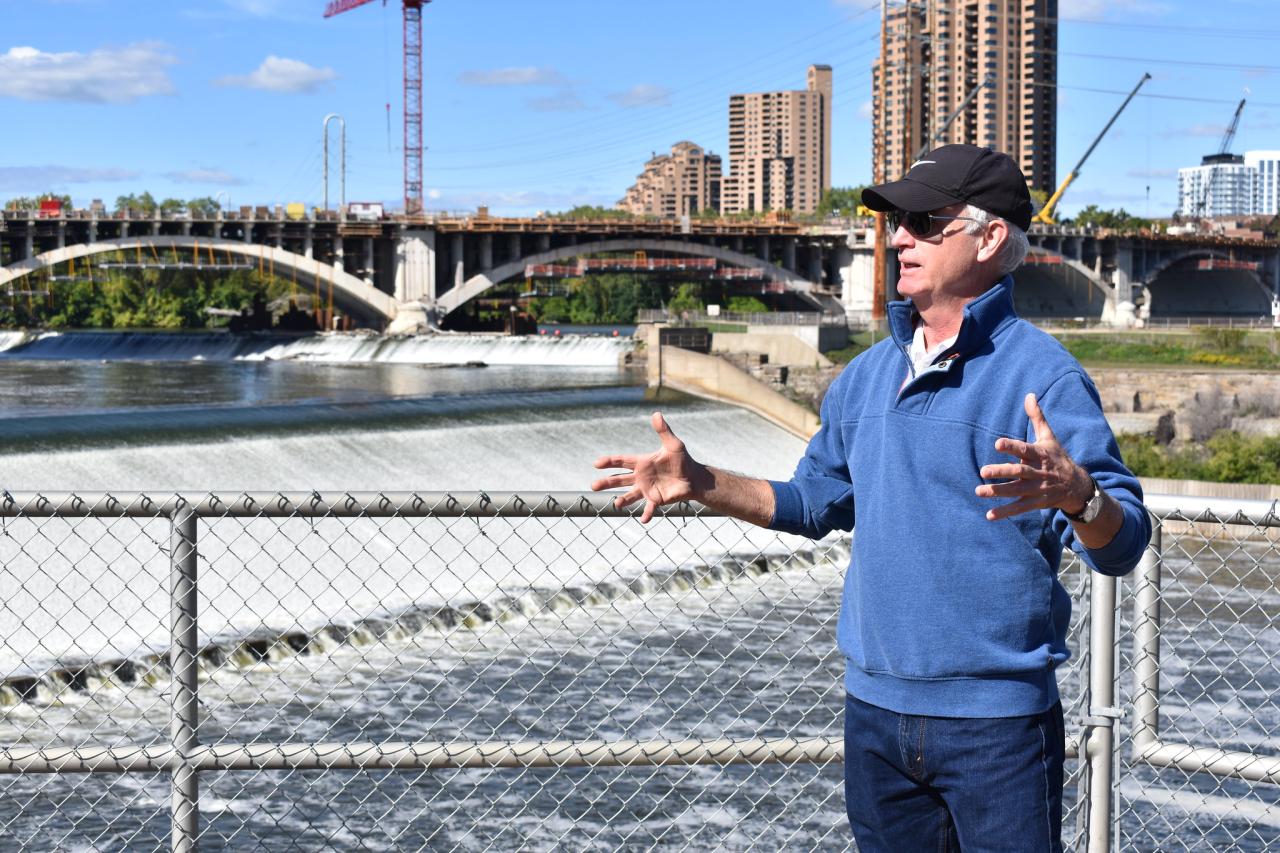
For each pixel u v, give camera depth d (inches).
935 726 141.8
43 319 5866.1
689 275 5002.5
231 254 4451.3
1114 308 5885.8
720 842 614.9
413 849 591.8
